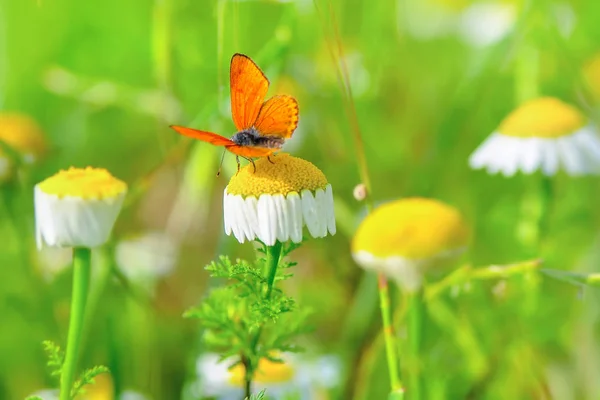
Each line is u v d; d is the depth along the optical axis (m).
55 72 0.71
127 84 0.73
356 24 0.74
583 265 0.62
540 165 0.59
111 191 0.50
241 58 0.48
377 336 0.61
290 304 0.49
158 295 0.64
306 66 0.72
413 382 0.53
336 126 0.72
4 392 0.60
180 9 0.65
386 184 0.69
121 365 0.59
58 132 0.72
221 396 0.58
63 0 0.73
